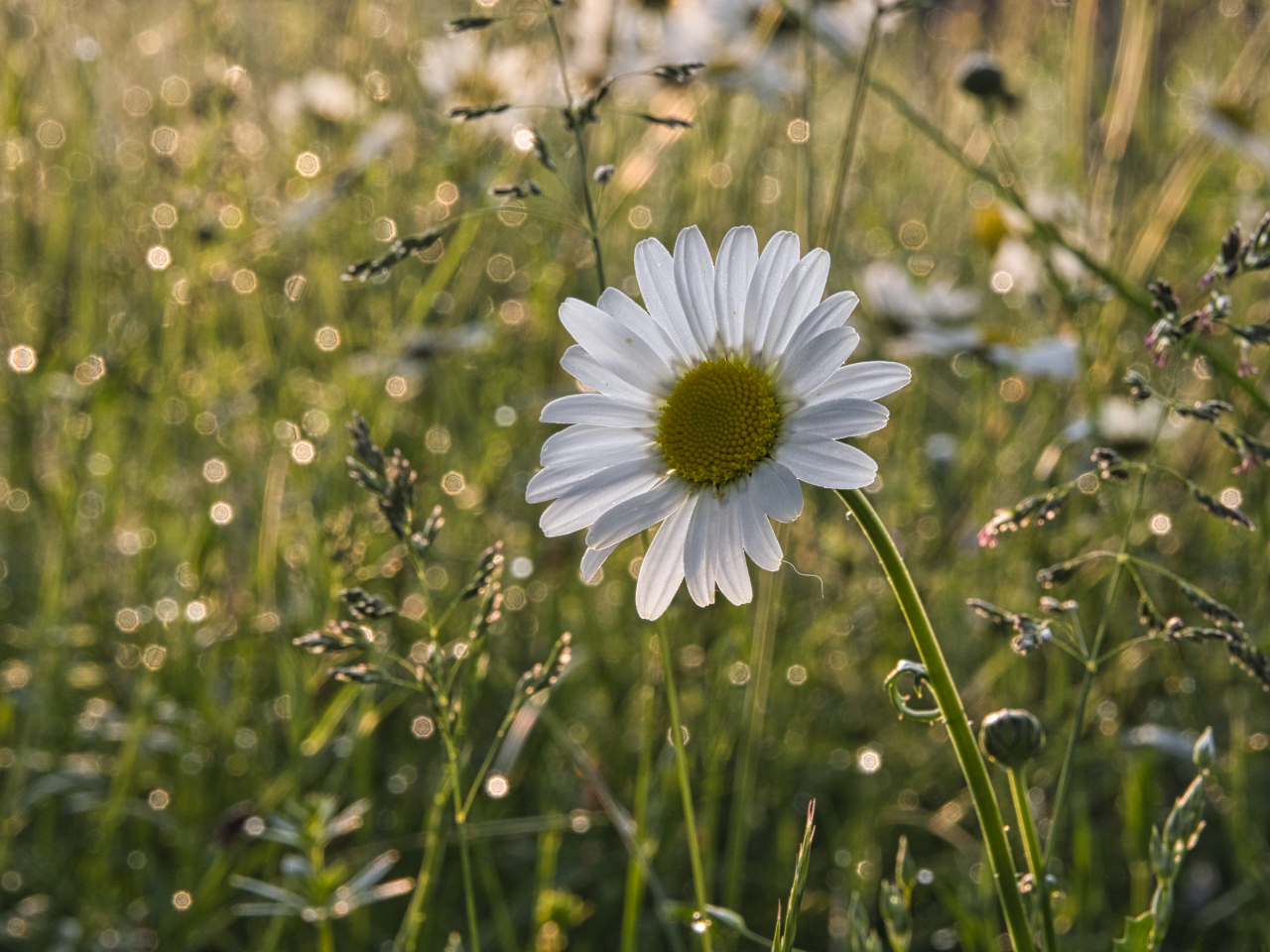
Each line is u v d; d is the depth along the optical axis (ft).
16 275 2.29
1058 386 2.06
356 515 1.57
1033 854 1.19
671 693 1.28
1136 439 1.72
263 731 1.82
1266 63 2.27
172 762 1.80
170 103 2.28
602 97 1.30
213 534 1.76
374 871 1.40
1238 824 1.56
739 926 1.27
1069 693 1.80
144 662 1.67
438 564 2.02
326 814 1.42
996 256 2.12
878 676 1.92
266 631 1.67
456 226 2.06
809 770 1.85
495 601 1.28
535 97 2.00
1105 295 1.69
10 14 2.19
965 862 1.69
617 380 1.22
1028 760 1.19
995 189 1.57
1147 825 1.51
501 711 1.88
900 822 1.78
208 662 1.78
